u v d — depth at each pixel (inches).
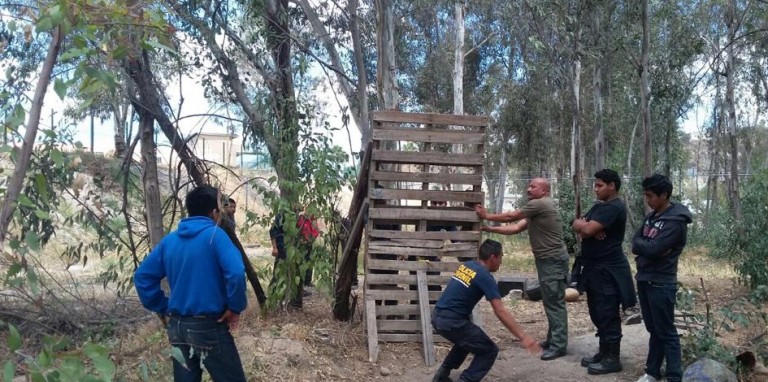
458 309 219.1
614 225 242.8
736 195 517.0
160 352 167.6
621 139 892.0
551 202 263.4
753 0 530.0
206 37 297.0
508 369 252.8
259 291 305.4
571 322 341.1
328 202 303.6
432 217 278.5
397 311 278.5
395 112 272.7
